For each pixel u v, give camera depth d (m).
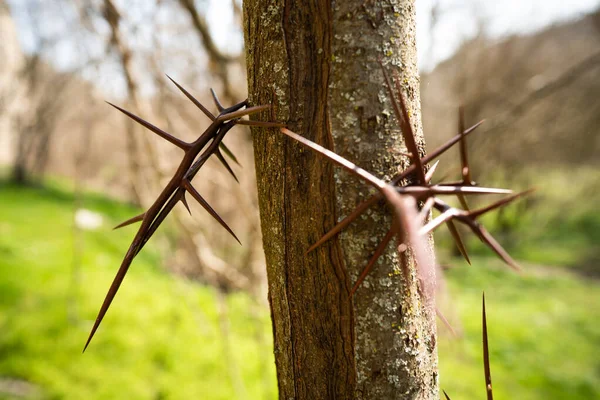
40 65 7.36
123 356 3.36
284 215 0.62
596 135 6.95
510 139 6.09
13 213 6.83
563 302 6.38
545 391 3.73
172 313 3.95
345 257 0.57
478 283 7.08
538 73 6.34
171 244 4.34
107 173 4.29
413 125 0.58
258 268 2.53
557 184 9.88
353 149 0.56
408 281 0.58
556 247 9.44
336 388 0.61
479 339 4.71
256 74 0.62
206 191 3.13
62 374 3.07
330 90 0.56
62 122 7.71
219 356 3.39
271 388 3.13
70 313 3.73
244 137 2.12
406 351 0.59
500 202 0.49
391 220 0.57
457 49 5.94
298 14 0.58
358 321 0.58
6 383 2.92
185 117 2.41
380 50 0.56
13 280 4.33
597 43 6.48
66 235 5.96
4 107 7.72
